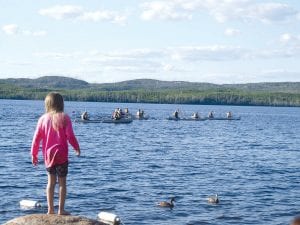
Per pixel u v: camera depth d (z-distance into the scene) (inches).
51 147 455.5
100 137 2751.0
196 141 2684.5
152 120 4746.6
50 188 461.7
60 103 466.0
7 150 1937.7
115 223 820.6
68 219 435.5
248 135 3277.6
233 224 883.4
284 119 6190.9
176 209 978.1
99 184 1219.2
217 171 1517.0
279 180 1379.2
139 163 1651.1
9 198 1026.1
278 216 952.9
